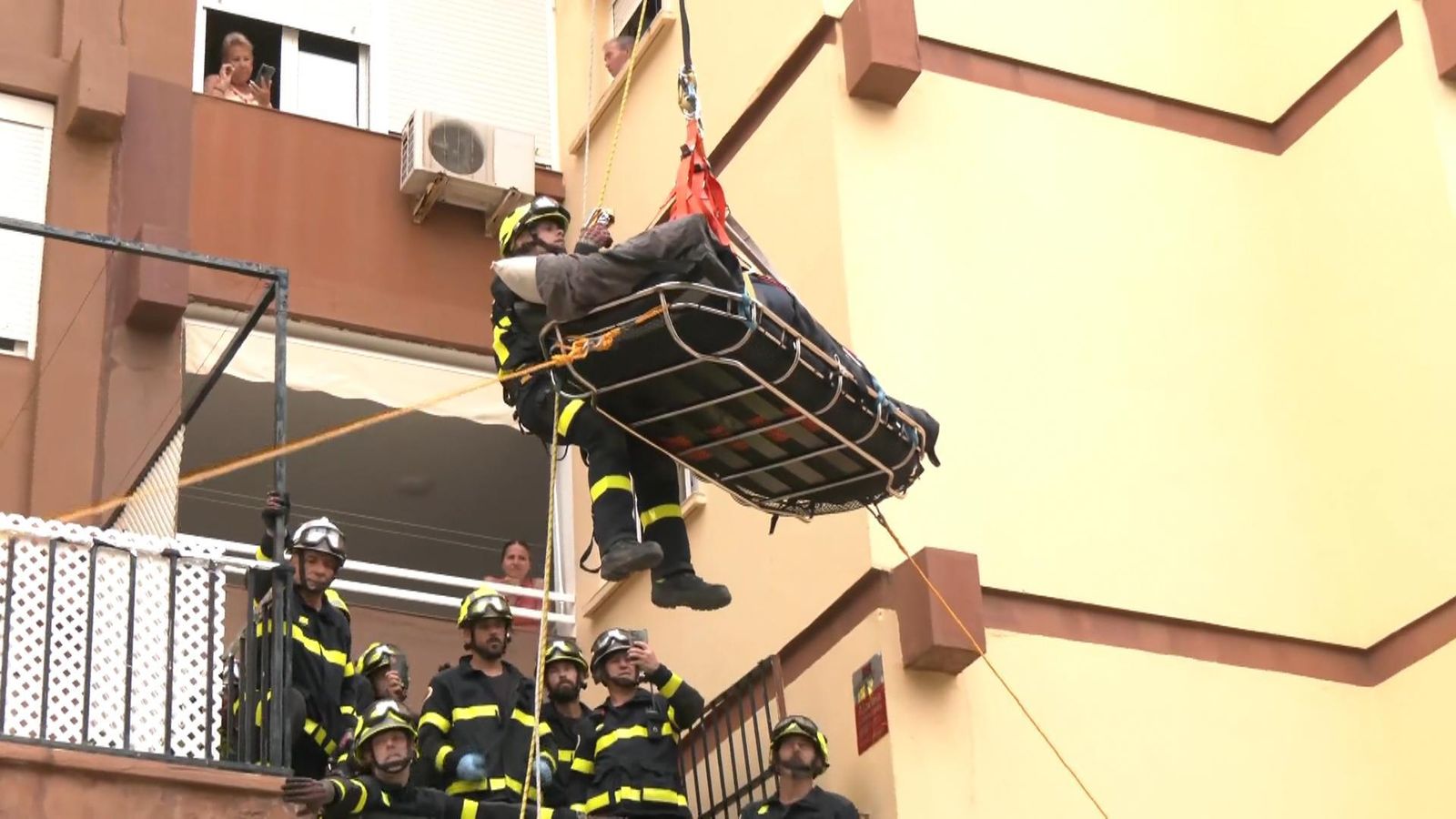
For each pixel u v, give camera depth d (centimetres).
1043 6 1881
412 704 1869
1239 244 1862
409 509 2312
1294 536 1750
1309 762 1659
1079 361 1741
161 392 1847
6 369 1806
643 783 1498
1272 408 1802
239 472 2256
